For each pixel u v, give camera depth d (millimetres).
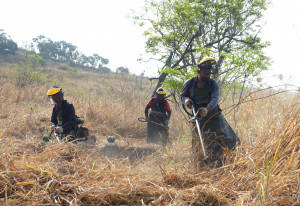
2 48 57156
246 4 14867
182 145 5223
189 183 3746
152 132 7777
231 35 14797
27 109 9352
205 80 4898
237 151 4293
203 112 4570
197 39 14836
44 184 3354
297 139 3711
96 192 3316
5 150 3977
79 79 37094
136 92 13547
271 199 3057
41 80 19656
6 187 3184
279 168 3467
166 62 14805
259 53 9539
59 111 5410
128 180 3537
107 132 8664
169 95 11695
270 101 6371
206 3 14352
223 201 3283
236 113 6316
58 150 4328
